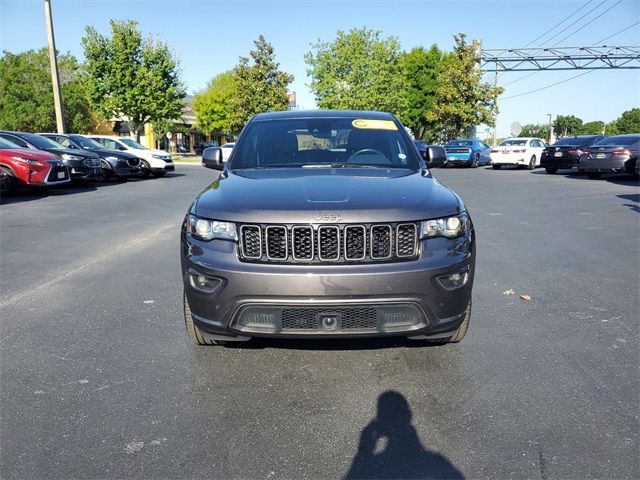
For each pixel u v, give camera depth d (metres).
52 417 2.94
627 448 2.61
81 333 4.16
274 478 2.42
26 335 4.12
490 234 8.18
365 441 2.71
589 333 4.10
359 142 4.57
